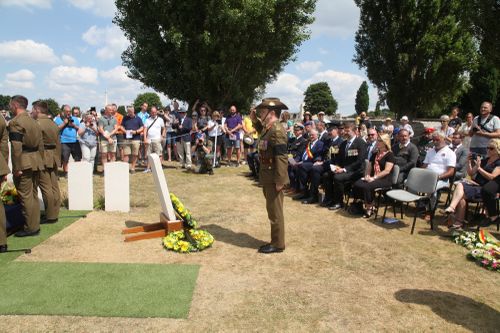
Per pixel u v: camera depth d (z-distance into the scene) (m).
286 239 5.82
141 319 3.51
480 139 7.92
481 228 6.25
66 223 6.37
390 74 25.06
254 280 4.38
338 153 7.93
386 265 4.89
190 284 4.21
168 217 5.84
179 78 17.48
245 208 7.67
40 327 3.34
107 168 7.09
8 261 4.77
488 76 27.62
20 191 5.62
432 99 25.12
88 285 4.13
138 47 17.23
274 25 16.61
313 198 8.18
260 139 5.18
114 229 6.13
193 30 16.09
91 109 11.88
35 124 5.71
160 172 5.70
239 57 16.73
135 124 11.23
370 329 3.46
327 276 4.53
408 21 23.42
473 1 13.63
